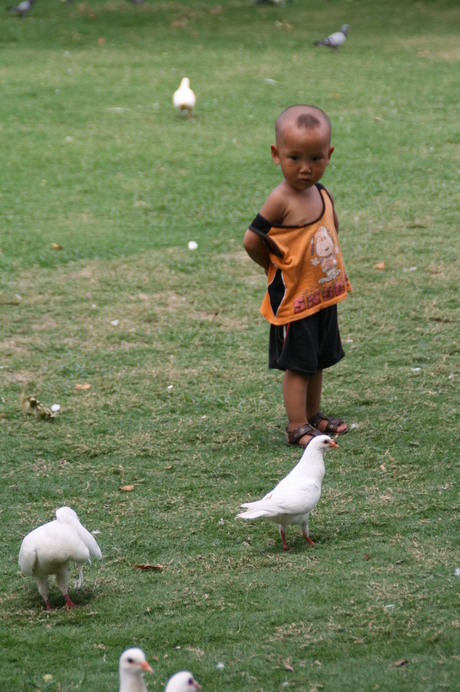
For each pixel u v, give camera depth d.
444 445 13.20
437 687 8.02
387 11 55.84
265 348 16.81
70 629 9.36
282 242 12.85
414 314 17.81
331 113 33.94
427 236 22.05
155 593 9.99
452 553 10.43
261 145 30.27
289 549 10.84
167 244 22.11
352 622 9.12
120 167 28.25
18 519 11.74
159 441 13.69
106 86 38.47
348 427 13.83
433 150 29.16
